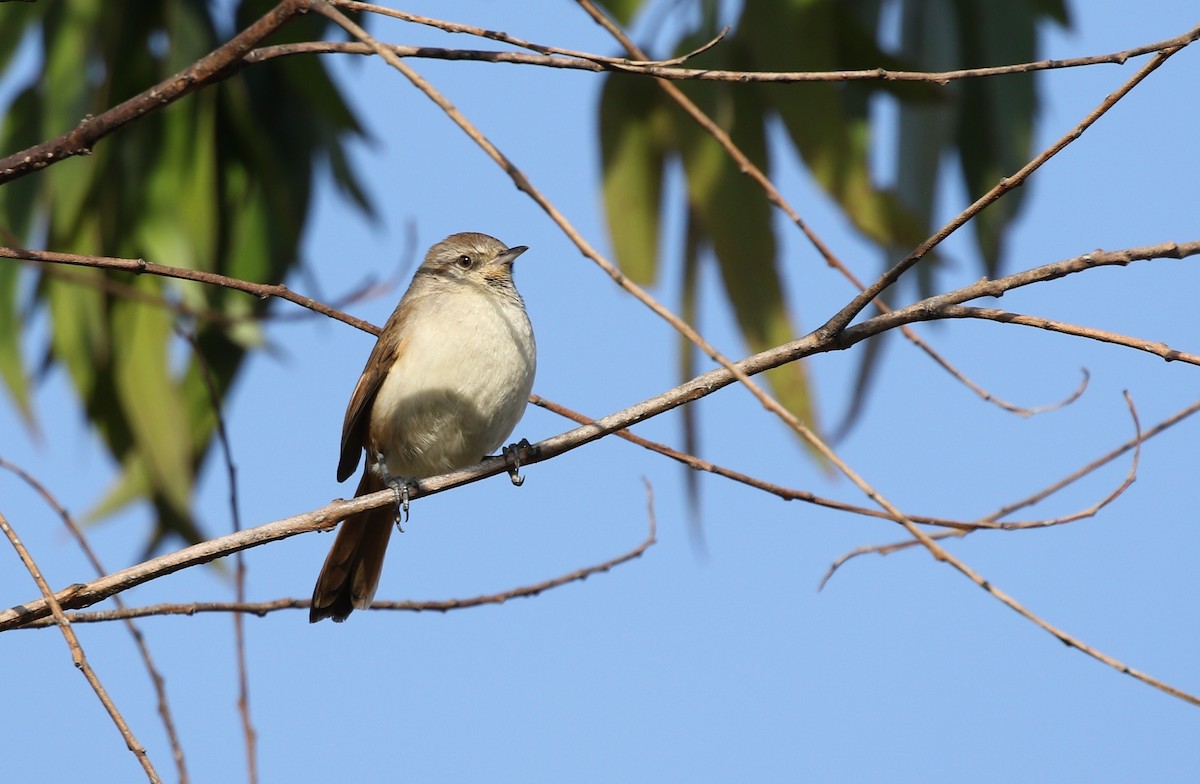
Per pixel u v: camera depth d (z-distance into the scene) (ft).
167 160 40.06
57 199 38.91
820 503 27.20
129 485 41.93
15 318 38.34
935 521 27.09
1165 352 22.74
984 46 42.06
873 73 22.57
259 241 42.45
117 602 27.04
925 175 41.37
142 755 20.08
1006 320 23.97
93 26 39.09
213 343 42.91
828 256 26.63
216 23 41.29
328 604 34.14
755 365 26.03
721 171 36.96
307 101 44.37
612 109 37.88
